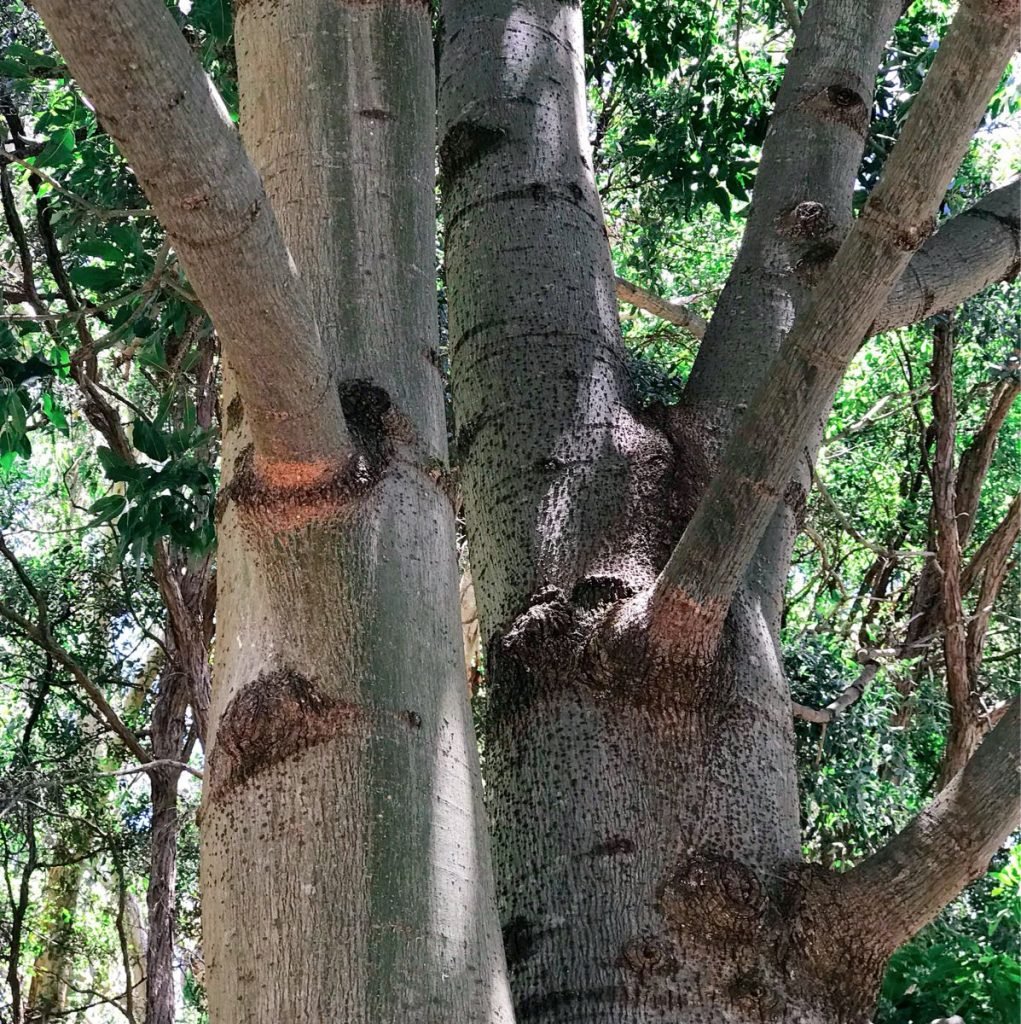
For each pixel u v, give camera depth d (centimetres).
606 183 864
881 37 331
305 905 160
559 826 219
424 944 160
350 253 205
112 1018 1202
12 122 680
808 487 277
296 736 171
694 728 225
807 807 766
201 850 176
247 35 224
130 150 135
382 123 215
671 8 654
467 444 273
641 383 566
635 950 204
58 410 420
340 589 178
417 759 173
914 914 203
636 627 226
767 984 202
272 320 152
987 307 995
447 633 188
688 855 213
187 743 1047
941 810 205
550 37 313
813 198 300
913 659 1122
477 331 279
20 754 934
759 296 289
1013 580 1318
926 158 172
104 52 127
